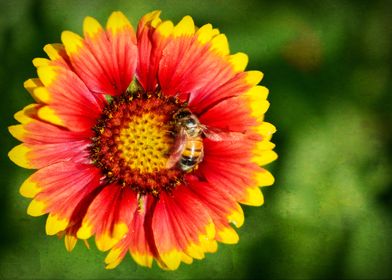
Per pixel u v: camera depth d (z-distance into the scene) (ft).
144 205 0.96
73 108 0.93
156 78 0.96
